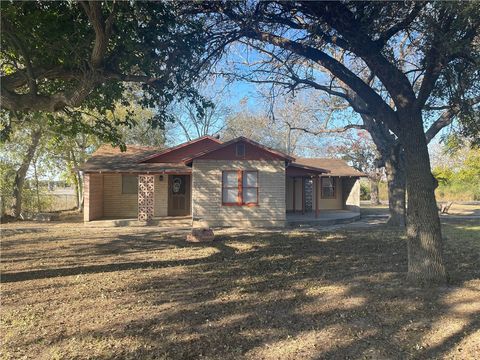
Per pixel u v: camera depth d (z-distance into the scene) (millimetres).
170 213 20875
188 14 7098
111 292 6344
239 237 13672
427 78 6621
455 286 6453
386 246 11289
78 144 24500
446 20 5973
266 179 17688
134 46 6750
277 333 4512
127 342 4285
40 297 6059
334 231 15422
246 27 7203
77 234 14789
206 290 6453
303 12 7113
